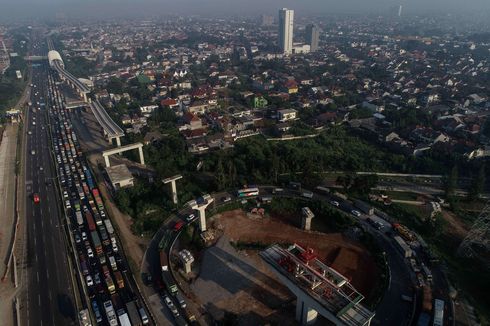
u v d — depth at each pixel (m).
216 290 117.12
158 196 168.75
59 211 162.00
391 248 130.75
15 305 111.50
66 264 129.25
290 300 113.12
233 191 171.88
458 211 155.62
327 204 156.88
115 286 119.00
